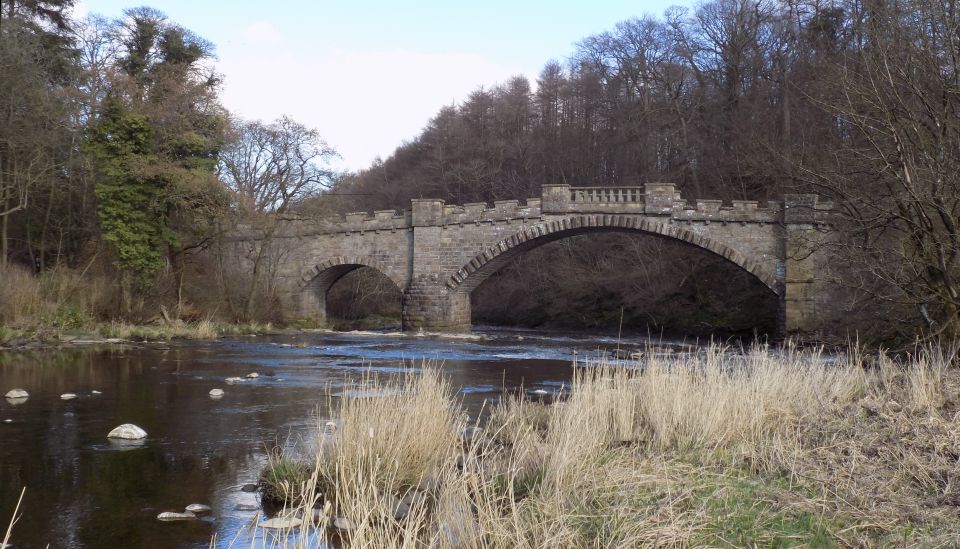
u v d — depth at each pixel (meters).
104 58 41.81
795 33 45.50
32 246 34.62
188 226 35.47
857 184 18.75
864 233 19.23
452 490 6.17
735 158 45.31
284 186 40.38
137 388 15.59
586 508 6.22
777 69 46.25
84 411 12.70
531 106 71.94
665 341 38.53
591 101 62.12
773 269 34.41
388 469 7.20
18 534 6.56
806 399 10.48
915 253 16.17
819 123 37.69
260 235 40.41
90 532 6.62
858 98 18.16
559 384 17.73
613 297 49.12
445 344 32.25
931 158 15.09
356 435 7.85
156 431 11.09
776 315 38.78
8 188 30.00
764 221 34.50
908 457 7.39
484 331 47.50
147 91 38.59
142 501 7.59
